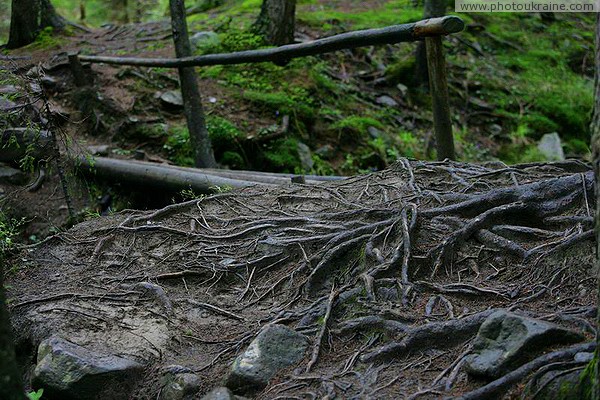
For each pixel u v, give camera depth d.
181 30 8.39
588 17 16.31
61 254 4.89
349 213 4.55
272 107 9.88
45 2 12.07
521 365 2.83
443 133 5.94
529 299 3.46
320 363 3.30
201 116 8.58
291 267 4.33
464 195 4.43
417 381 3.00
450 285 3.66
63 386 3.40
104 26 12.88
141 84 9.91
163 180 7.10
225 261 4.49
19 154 7.29
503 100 12.38
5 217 6.59
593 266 3.52
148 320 4.00
